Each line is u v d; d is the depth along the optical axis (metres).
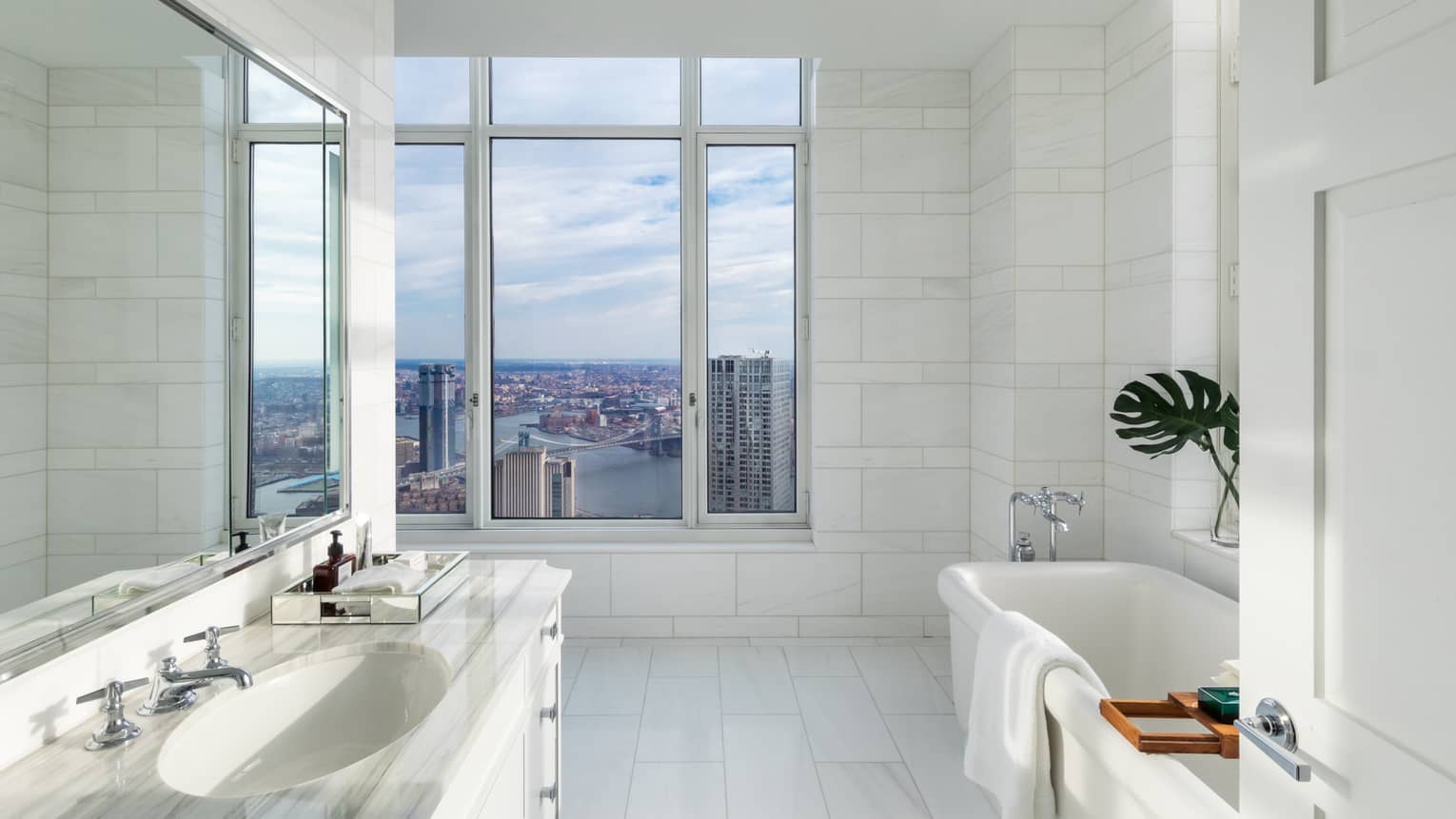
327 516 1.94
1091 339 3.21
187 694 1.23
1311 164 0.87
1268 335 0.95
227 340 1.53
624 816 2.26
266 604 1.67
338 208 1.99
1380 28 0.77
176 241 1.38
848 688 3.17
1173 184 2.75
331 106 1.95
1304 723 0.89
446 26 3.12
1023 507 3.24
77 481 1.17
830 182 3.66
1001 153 3.30
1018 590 2.78
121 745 1.08
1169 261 2.77
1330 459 0.86
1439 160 0.71
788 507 3.98
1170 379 2.59
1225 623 2.33
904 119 3.65
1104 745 1.56
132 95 1.28
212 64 1.47
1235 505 2.72
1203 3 2.74
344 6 2.02
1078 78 3.20
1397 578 0.77
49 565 1.12
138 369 1.29
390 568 1.75
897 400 3.70
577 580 3.71
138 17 1.29
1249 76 0.98
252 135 1.61
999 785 1.93
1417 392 0.74
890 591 3.72
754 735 2.76
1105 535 3.23
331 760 1.36
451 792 1.06
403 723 1.43
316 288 1.88
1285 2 0.91
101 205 1.21
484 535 3.85
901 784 2.45
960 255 3.67
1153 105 2.86
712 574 3.71
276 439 1.71
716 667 3.38
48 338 1.12
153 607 1.31
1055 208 3.20
